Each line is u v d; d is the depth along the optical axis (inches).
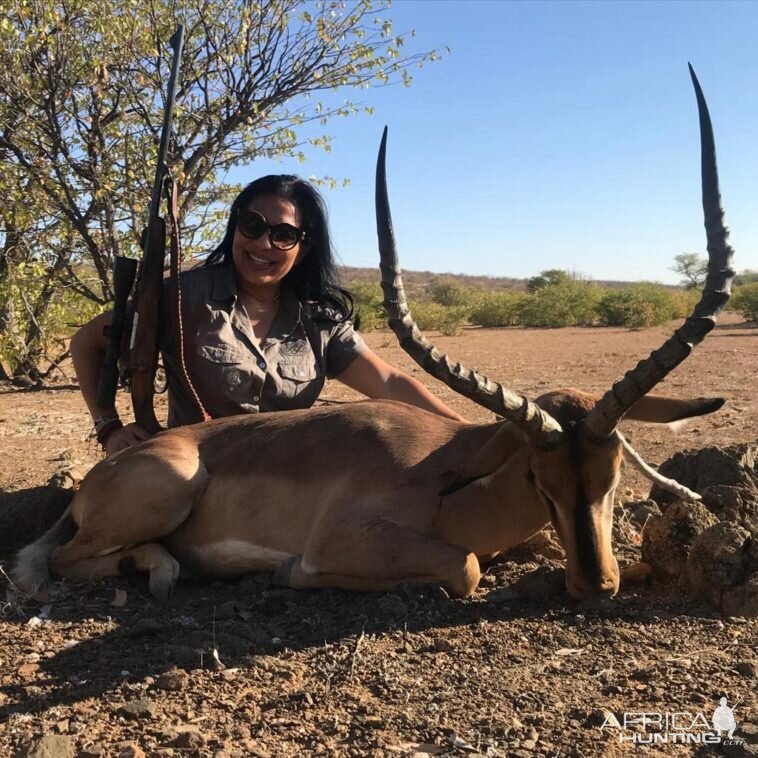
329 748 111.9
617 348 949.8
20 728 118.2
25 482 284.8
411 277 5546.3
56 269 514.3
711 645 143.5
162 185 213.2
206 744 113.0
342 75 441.4
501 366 737.6
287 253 210.7
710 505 187.9
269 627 154.9
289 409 222.2
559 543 195.6
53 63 437.4
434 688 129.3
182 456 188.2
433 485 174.7
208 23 424.8
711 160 141.5
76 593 180.1
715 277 139.9
